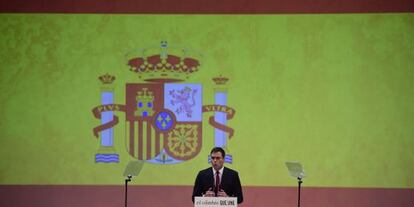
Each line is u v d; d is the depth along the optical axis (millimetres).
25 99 15586
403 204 15461
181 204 15555
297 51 15609
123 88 15656
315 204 15531
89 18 15703
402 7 15555
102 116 15594
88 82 15617
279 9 15680
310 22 15641
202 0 15703
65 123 15586
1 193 15484
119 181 15555
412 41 15484
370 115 15508
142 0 15711
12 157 15555
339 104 15547
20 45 15633
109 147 15570
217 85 15633
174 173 15570
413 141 15430
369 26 15594
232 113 15594
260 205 15555
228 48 15656
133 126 15609
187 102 15656
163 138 15594
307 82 15570
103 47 15656
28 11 15711
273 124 15570
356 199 15523
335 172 15547
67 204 15508
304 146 15531
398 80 15508
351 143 15523
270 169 15570
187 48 15703
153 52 15703
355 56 15555
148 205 15531
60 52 15617
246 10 15680
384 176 15500
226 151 15555
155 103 15656
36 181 15547
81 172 15555
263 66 15617
